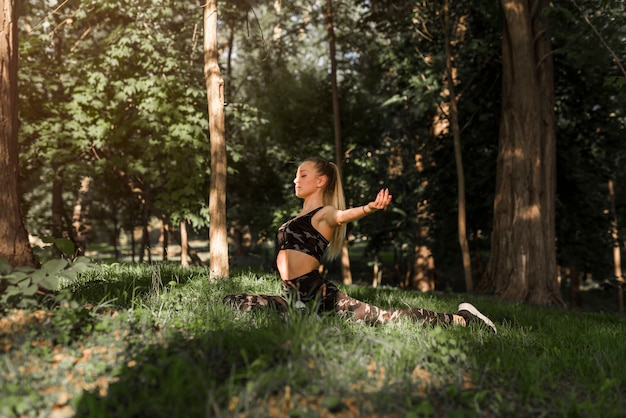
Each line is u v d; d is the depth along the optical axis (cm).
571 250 1573
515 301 1116
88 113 1488
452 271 2816
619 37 1239
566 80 1505
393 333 387
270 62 2052
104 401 239
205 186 1653
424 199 1700
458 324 436
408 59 1584
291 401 260
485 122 1527
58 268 363
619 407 284
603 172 1636
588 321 670
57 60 1577
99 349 311
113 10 1506
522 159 1221
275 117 2134
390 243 2042
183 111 1514
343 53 2058
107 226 2650
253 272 913
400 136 2116
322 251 430
